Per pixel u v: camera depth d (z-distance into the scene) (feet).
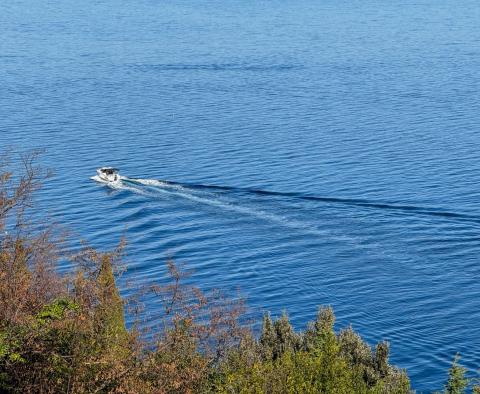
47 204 444.96
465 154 553.23
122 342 152.76
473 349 303.27
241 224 422.82
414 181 487.20
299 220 425.69
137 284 342.03
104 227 418.10
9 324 146.00
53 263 177.06
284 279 362.53
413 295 346.33
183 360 155.12
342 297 346.95
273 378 153.17
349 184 481.46
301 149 573.33
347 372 160.25
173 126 653.30
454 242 396.16
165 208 443.32
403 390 185.06
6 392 146.20
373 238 401.90
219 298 312.50
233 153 563.48
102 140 601.21
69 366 146.72
